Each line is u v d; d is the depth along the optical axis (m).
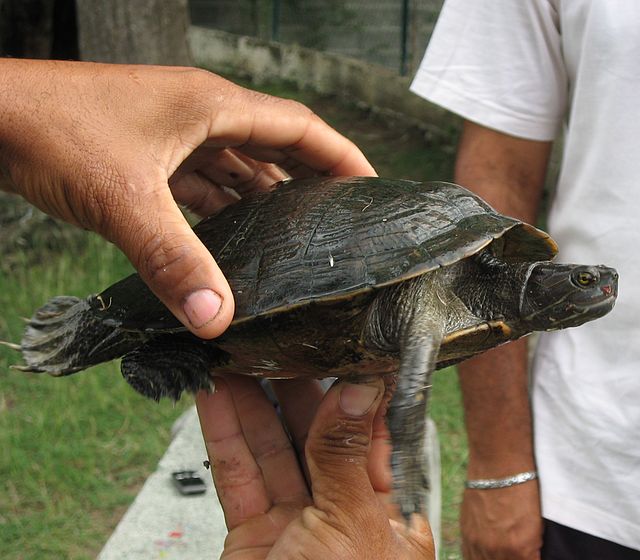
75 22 1.54
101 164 0.41
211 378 0.43
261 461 0.48
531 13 0.57
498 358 0.58
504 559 0.59
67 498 0.95
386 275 0.41
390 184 0.45
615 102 0.53
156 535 0.67
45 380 1.18
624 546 0.54
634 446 0.53
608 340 0.54
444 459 1.02
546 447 0.57
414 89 0.61
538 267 0.44
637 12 0.52
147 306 0.45
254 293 0.42
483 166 0.60
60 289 1.29
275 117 0.46
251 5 2.92
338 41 2.65
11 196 1.43
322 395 0.50
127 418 1.10
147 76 0.43
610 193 0.53
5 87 0.42
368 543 0.40
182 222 0.40
